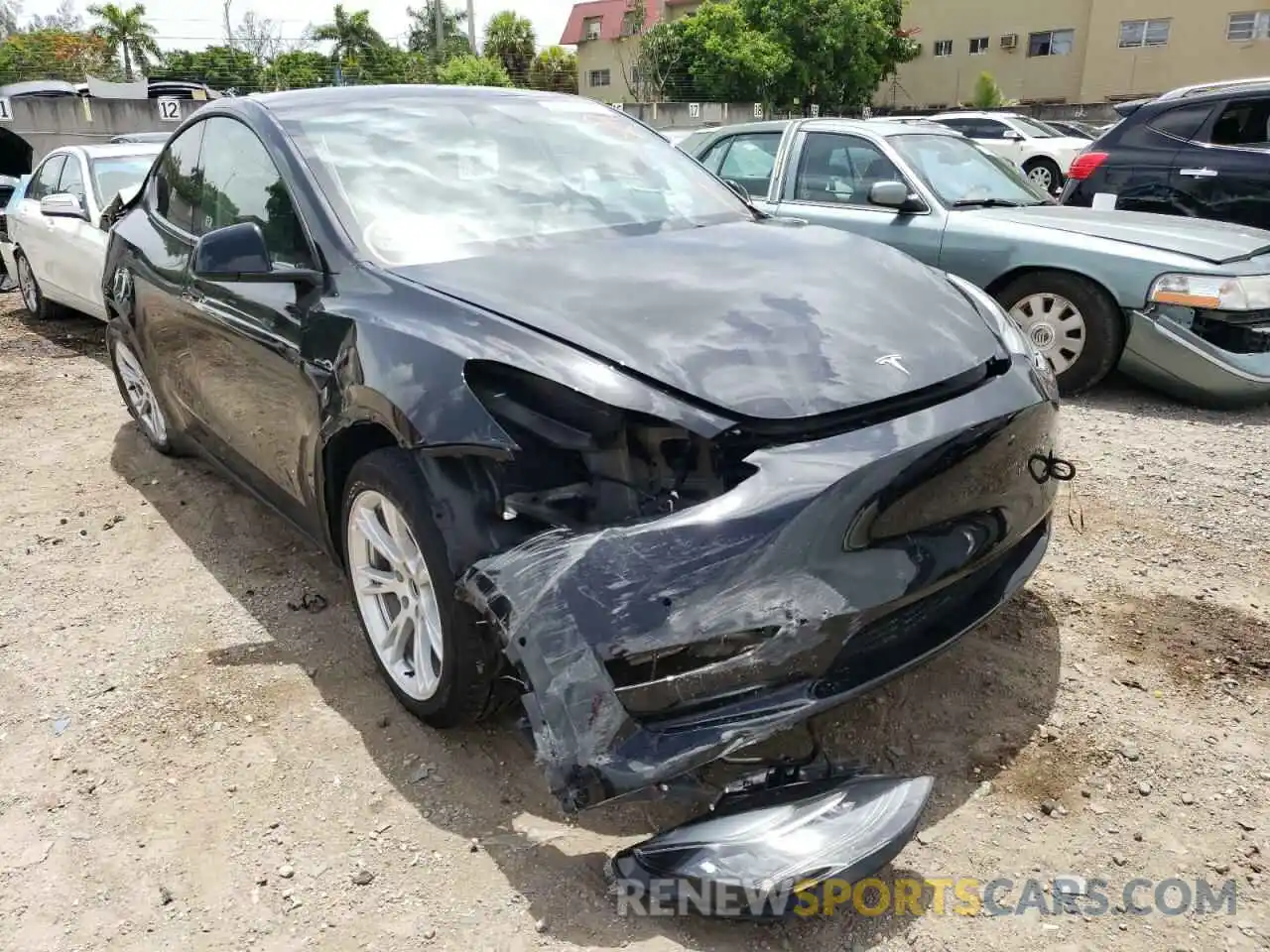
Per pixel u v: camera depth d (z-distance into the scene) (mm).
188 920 2158
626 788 2004
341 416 2664
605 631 2025
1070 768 2539
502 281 2705
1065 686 2871
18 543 4059
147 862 2326
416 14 47312
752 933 2072
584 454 2271
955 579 2377
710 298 2617
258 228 3006
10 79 27656
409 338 2510
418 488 2434
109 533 4145
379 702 2895
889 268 3021
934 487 2299
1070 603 3326
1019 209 6223
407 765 2619
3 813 2502
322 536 3084
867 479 2162
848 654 2230
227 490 4531
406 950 2059
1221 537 3783
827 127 6770
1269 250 5445
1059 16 38750
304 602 3486
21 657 3209
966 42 41250
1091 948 2018
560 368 2297
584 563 2082
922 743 2643
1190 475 4414
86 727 2832
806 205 6688
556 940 2066
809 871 1979
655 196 3576
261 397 3238
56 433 5473
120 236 4594
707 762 2045
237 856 2334
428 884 2229
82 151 7750
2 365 7008
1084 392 5836
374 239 2975
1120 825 2346
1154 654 3027
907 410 2357
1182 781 2482
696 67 33781
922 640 2369
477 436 2260
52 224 7566
